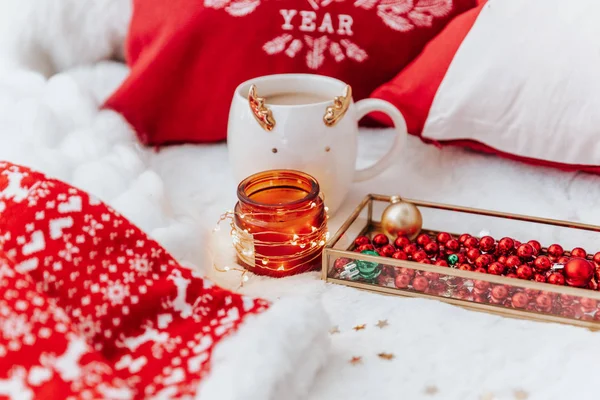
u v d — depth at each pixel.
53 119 0.79
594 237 0.66
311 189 0.64
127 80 0.83
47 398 0.47
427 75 0.77
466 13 0.78
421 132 0.78
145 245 0.57
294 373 0.51
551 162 0.74
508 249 0.64
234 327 0.53
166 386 0.50
